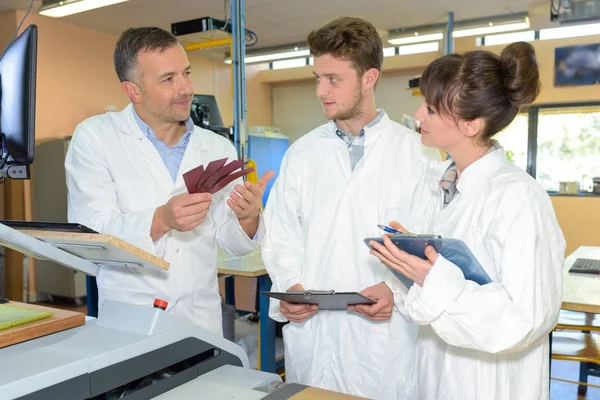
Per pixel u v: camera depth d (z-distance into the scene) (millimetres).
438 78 1023
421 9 5527
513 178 1024
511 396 1069
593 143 6445
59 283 5176
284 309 1514
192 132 1593
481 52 1020
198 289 1528
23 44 1083
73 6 4566
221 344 1014
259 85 8727
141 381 908
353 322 1531
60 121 5566
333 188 1586
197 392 871
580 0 4875
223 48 7027
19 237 916
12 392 677
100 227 1303
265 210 1713
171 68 1358
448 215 1146
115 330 906
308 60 8344
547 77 6504
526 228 953
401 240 985
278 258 1622
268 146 7094
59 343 838
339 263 1553
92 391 773
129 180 1466
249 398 844
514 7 5453
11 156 1155
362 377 1525
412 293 1007
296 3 5305
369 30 1443
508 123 1060
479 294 929
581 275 2486
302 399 828
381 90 7977
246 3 5273
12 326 933
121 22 5707
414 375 1316
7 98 1132
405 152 1565
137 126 1507
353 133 1603
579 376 3182
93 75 5934
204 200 1146
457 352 1092
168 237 1450
